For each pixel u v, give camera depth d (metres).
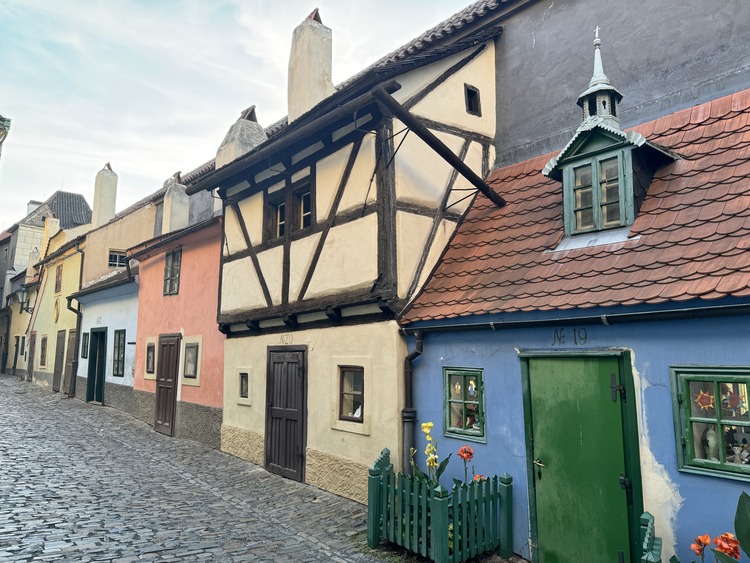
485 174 7.67
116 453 9.93
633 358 4.46
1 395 18.98
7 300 30.72
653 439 4.28
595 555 4.53
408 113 6.11
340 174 7.40
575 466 4.74
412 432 6.21
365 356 6.74
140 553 5.18
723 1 5.92
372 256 6.67
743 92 5.60
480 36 7.81
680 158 5.51
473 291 5.93
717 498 3.90
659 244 4.81
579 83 7.04
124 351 15.04
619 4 6.82
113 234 18.17
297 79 9.91
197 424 10.80
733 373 3.91
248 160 8.27
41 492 7.12
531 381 5.18
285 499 7.04
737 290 3.80
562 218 6.00
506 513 5.16
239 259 9.55
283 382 8.34
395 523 5.34
